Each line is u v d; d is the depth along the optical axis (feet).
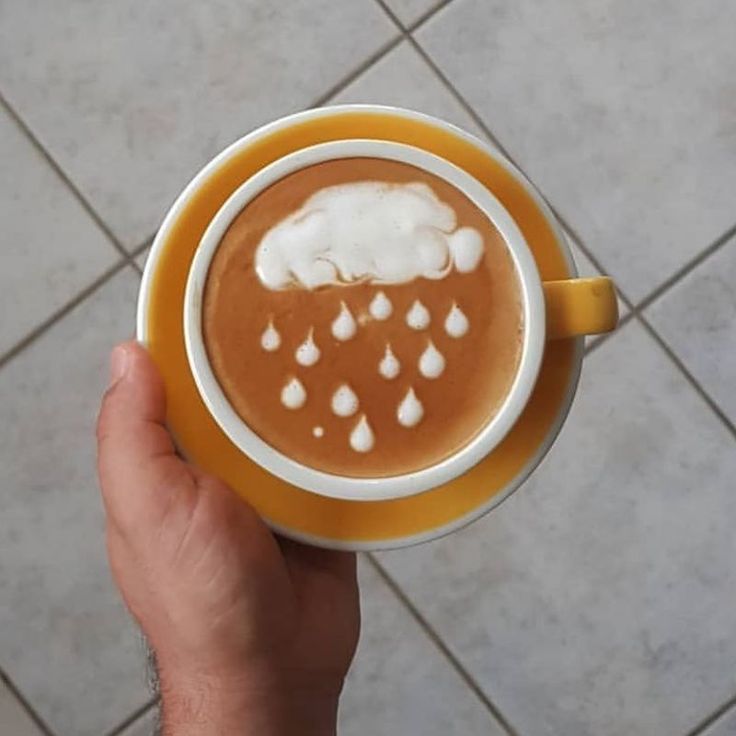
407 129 1.38
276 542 1.42
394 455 1.30
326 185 1.32
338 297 1.31
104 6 2.33
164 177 2.33
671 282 2.37
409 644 2.36
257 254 1.31
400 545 1.36
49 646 2.36
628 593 2.38
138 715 2.36
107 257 2.33
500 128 2.35
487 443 1.29
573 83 2.36
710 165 2.38
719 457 2.38
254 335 1.30
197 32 2.33
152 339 1.34
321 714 1.45
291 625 1.41
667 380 2.37
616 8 2.37
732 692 2.40
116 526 1.38
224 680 1.38
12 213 2.33
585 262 2.36
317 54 2.33
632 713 2.39
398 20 2.34
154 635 1.41
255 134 1.37
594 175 2.36
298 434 1.30
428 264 1.31
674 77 2.37
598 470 2.37
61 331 2.33
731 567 2.38
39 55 2.33
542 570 2.37
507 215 1.32
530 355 1.30
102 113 2.33
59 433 2.34
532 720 2.37
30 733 2.35
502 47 2.35
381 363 1.30
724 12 2.37
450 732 2.36
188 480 1.32
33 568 2.35
